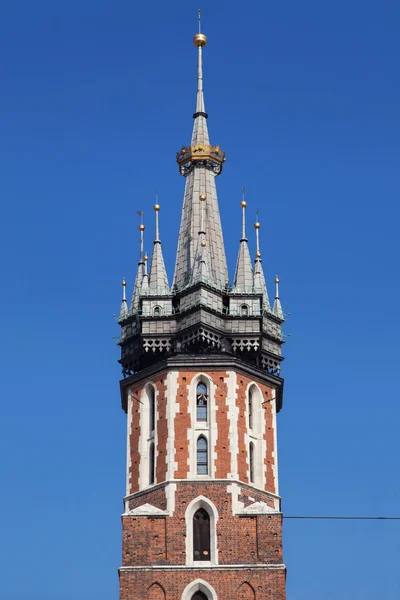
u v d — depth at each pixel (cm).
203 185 13050
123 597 11219
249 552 11369
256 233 12731
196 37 13625
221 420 11844
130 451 12044
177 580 11269
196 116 13412
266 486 11856
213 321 12150
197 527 11519
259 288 12350
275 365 12394
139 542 11412
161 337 12162
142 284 12319
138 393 12188
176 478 11631
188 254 12681
